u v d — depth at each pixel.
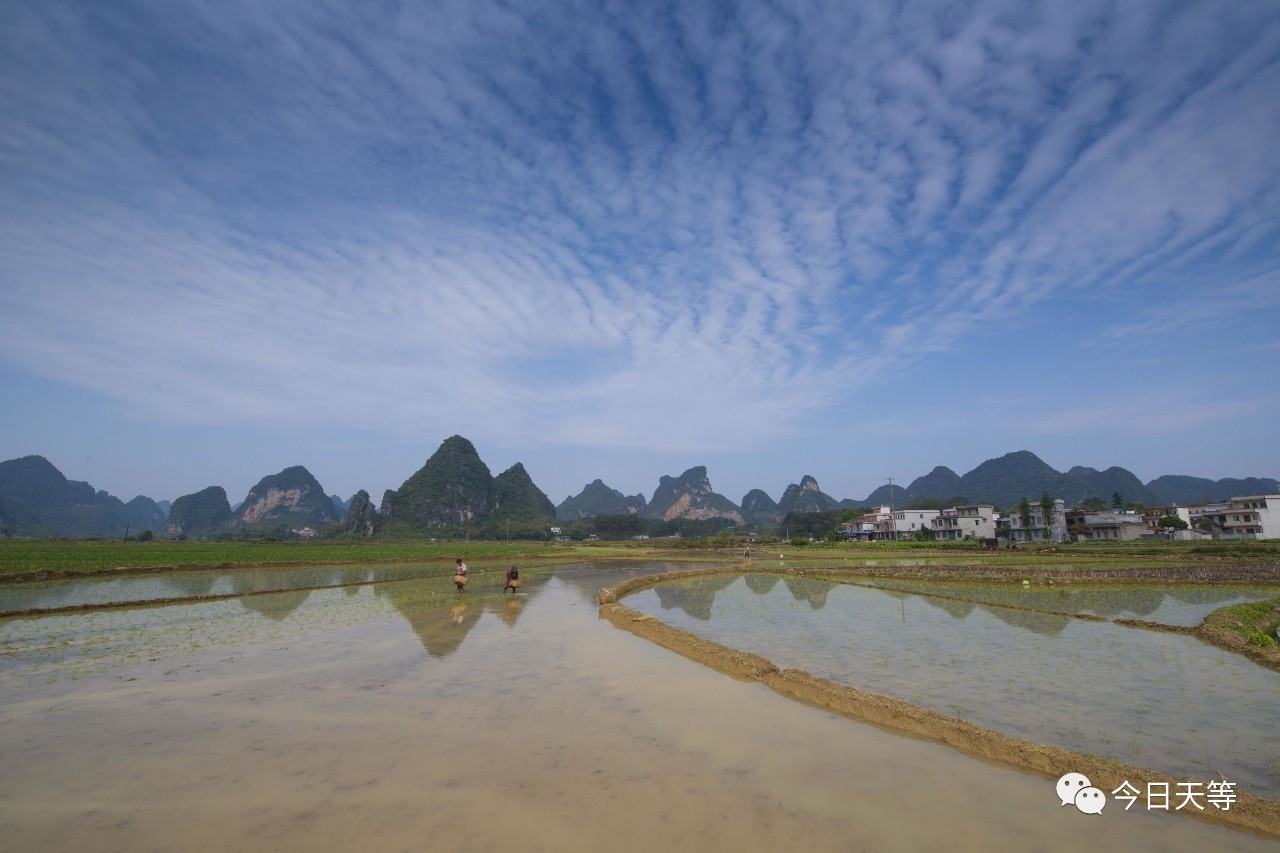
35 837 4.96
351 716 7.96
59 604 19.14
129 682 9.68
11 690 9.23
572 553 58.31
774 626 15.45
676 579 30.58
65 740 7.09
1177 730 7.64
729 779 6.08
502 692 9.11
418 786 5.89
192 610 18.22
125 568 30.20
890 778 6.12
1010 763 6.47
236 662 11.09
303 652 11.97
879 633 14.31
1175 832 5.14
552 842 4.89
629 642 13.09
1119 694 9.16
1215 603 19.06
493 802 5.57
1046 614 17.16
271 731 7.40
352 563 39.34
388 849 4.78
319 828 5.10
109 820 5.23
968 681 9.90
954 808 5.51
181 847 4.82
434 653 11.90
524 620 16.25
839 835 5.03
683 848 4.82
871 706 7.95
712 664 10.82
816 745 6.98
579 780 6.03
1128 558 37.09
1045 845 4.92
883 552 51.25
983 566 32.00
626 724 7.68
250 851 4.76
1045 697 9.02
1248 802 5.43
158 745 6.94
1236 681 9.88
